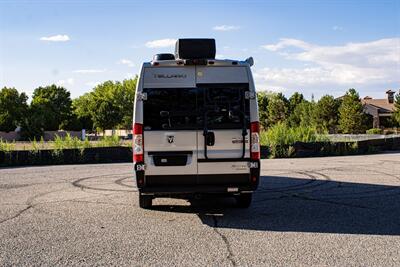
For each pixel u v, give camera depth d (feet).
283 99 263.29
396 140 98.84
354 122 209.26
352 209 28.55
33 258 18.52
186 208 29.73
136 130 25.73
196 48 26.20
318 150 78.07
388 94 326.24
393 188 37.50
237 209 29.17
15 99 220.02
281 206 30.01
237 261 17.88
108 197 34.32
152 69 26.11
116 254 19.02
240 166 25.94
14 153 64.13
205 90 26.11
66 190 38.17
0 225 24.73
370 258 18.04
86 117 273.54
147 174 25.71
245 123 25.98
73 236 22.18
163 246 20.25
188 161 25.86
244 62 26.37
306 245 20.13
